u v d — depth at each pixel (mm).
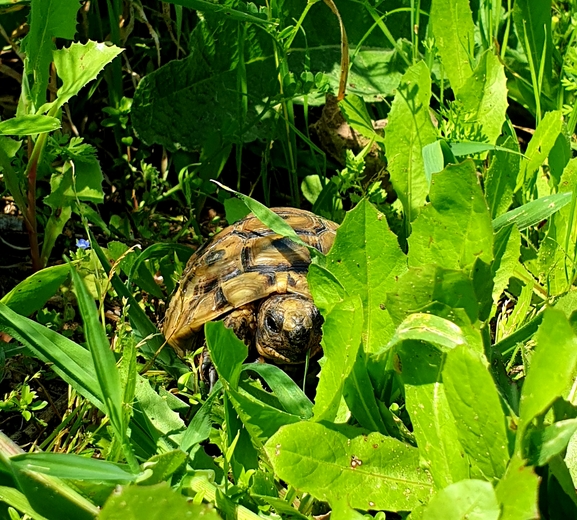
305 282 1974
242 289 1950
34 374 1786
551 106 2584
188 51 2773
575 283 1998
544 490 1229
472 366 1125
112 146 2707
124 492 1071
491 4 2521
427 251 1466
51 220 2135
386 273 1473
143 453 1465
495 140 2123
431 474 1290
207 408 1456
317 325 1877
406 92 2008
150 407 1546
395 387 1554
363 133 2400
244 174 2797
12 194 2072
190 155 2670
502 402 1203
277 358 1882
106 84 2715
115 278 1910
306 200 2740
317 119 2959
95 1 2613
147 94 2543
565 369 1052
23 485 1202
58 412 1783
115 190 2621
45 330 1478
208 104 2631
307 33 2777
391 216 2377
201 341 1999
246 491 1352
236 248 2057
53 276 1704
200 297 1993
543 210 1759
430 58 2434
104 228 2291
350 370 1348
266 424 1400
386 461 1314
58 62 1949
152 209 2555
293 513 1329
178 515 1081
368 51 2809
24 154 2260
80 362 1470
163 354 1912
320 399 1371
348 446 1301
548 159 2168
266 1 2543
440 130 2199
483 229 1414
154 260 2271
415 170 2035
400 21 2812
